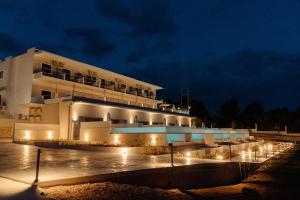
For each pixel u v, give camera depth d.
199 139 28.95
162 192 9.59
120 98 47.00
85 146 22.28
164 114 45.50
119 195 8.11
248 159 20.58
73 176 9.20
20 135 27.42
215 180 13.77
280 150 33.00
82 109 31.27
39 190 7.57
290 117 72.31
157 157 16.62
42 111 32.84
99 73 44.00
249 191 12.18
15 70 37.06
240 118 78.44
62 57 36.94
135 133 24.95
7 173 9.86
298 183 14.23
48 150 20.83
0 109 36.28
